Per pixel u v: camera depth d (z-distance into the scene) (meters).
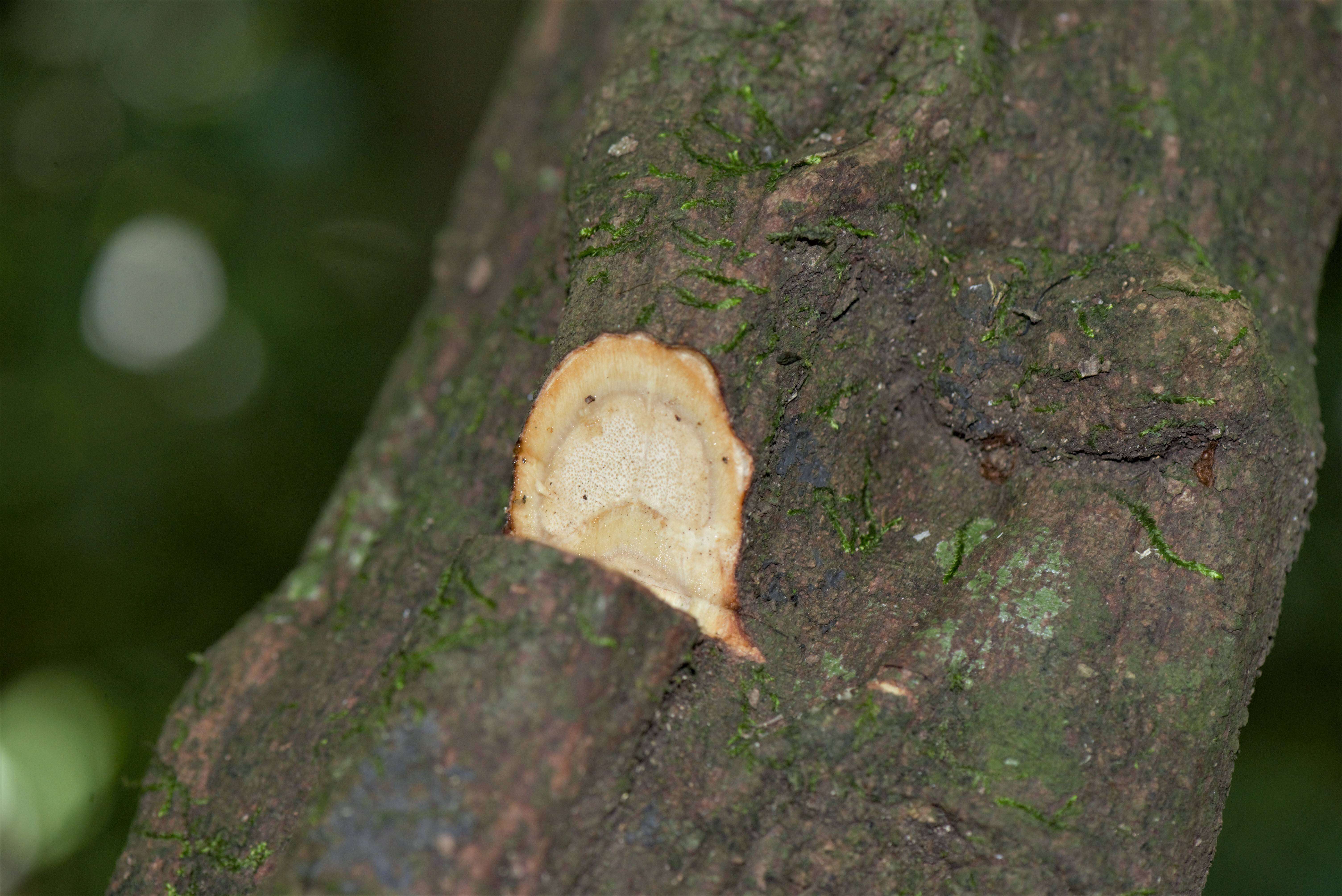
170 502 0.79
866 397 0.52
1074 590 0.50
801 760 0.50
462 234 0.58
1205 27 0.54
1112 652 0.50
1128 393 0.51
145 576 0.78
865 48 0.53
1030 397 0.52
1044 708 0.50
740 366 0.51
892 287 0.52
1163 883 0.49
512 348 0.54
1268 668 0.68
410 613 0.53
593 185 0.52
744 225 0.51
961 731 0.50
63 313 0.79
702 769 0.50
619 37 0.57
